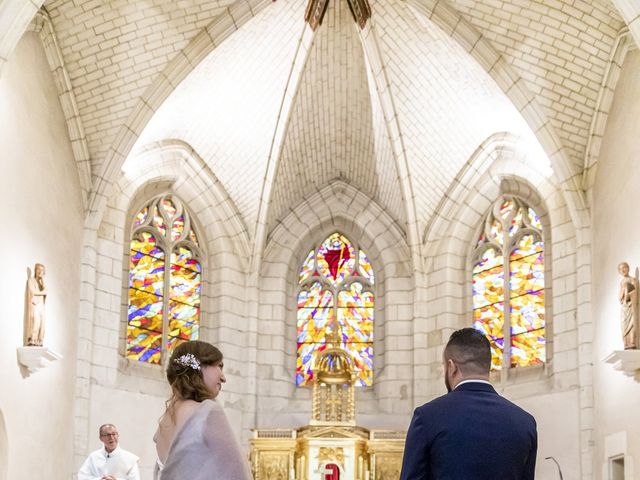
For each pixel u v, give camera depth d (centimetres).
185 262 2073
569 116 1762
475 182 2056
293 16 1852
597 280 1706
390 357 2103
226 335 2066
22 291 1426
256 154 2069
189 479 436
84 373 1738
